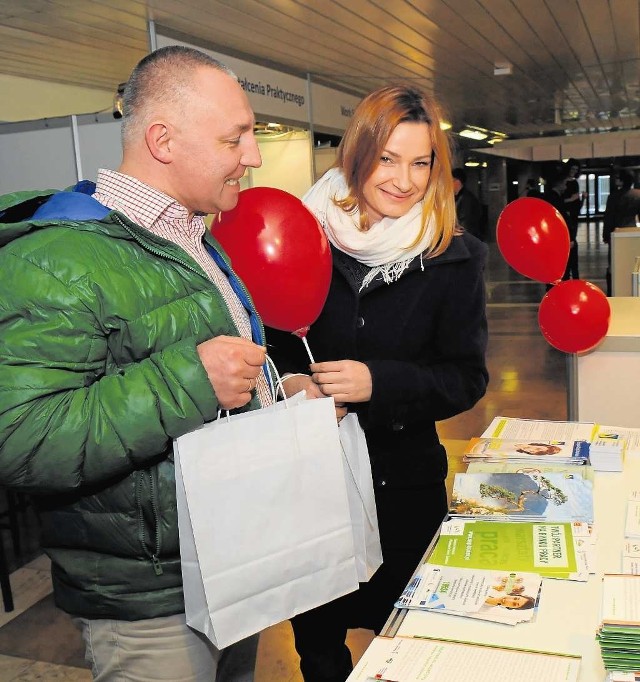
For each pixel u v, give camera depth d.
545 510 1.39
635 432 1.80
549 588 1.15
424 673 0.93
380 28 5.18
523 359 6.62
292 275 1.51
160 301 1.18
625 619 0.93
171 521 1.21
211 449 1.16
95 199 1.22
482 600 1.11
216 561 1.16
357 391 1.56
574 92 9.69
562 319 2.05
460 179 9.13
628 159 21.34
